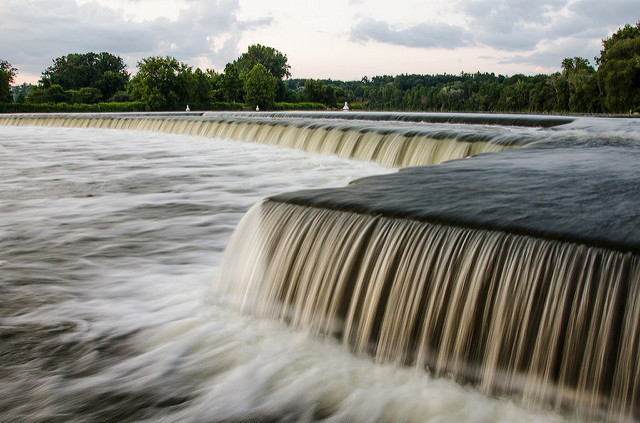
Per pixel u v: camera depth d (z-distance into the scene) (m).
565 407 4.59
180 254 9.08
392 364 5.57
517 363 4.82
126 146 27.62
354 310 5.89
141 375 5.41
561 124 19.95
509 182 7.56
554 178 7.84
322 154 20.84
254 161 19.98
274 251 6.73
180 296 7.27
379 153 17.73
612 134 14.33
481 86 167.00
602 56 87.94
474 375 5.07
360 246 5.99
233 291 7.07
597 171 8.43
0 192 14.43
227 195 13.92
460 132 15.91
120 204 12.80
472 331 5.09
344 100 144.88
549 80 118.75
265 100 109.12
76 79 144.88
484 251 5.18
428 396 5.07
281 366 5.61
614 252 4.55
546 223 5.39
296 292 6.39
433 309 5.35
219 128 30.47
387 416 4.81
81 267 8.41
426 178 7.92
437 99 172.12
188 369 5.54
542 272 4.80
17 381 5.28
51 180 16.41
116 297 7.24
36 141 31.45
